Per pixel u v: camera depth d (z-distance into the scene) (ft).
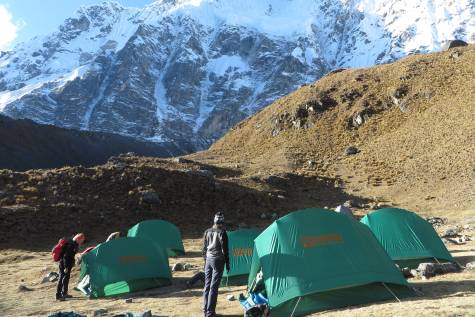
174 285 57.72
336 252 38.06
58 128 643.04
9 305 51.57
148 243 58.49
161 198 139.33
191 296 49.32
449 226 105.19
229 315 38.60
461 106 225.15
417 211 142.00
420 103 254.47
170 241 88.99
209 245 37.88
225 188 155.94
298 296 36.47
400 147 216.95
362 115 268.41
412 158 200.44
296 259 38.01
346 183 196.65
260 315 36.19
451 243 75.66
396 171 193.57
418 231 55.06
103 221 123.13
